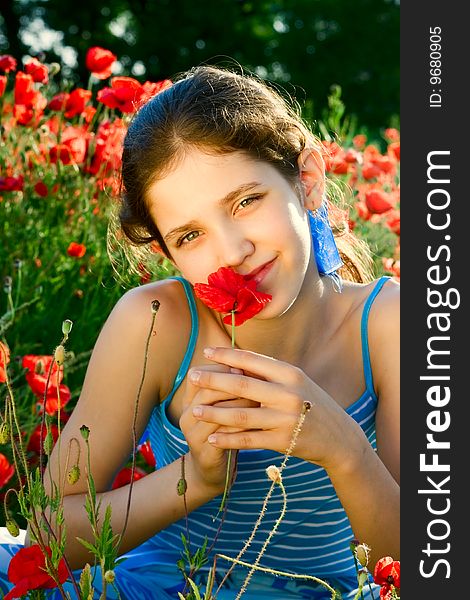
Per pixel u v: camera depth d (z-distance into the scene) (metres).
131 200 1.90
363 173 4.04
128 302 1.93
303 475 1.90
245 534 1.97
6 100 4.18
